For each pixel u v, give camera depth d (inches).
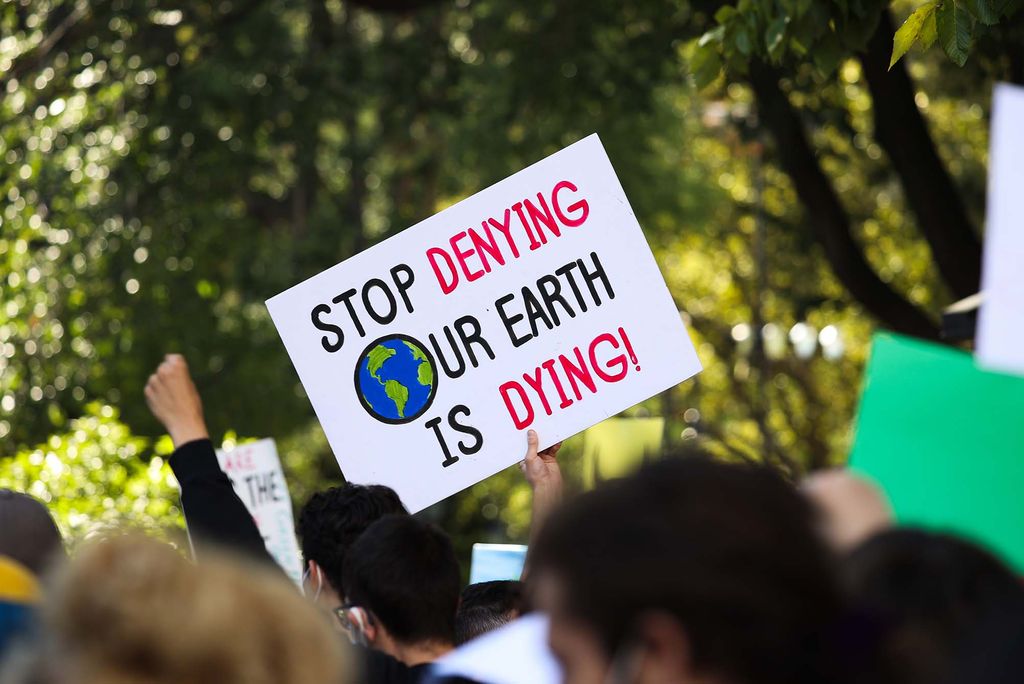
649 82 853.8
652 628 88.6
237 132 887.7
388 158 1161.4
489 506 1412.4
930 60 864.3
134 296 837.8
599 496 92.9
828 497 120.3
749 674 88.9
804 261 1183.6
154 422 872.9
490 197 260.7
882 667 95.8
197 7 836.0
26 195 675.4
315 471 1325.0
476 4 917.2
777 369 1362.0
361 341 259.0
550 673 105.4
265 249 1047.0
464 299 259.9
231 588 90.4
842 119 693.3
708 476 92.7
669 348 257.8
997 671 99.7
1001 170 118.3
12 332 650.8
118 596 88.3
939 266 631.8
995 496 138.6
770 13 347.9
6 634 120.6
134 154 820.0
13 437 655.8
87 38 761.6
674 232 1327.5
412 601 189.2
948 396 140.8
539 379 258.4
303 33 1023.6
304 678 89.6
